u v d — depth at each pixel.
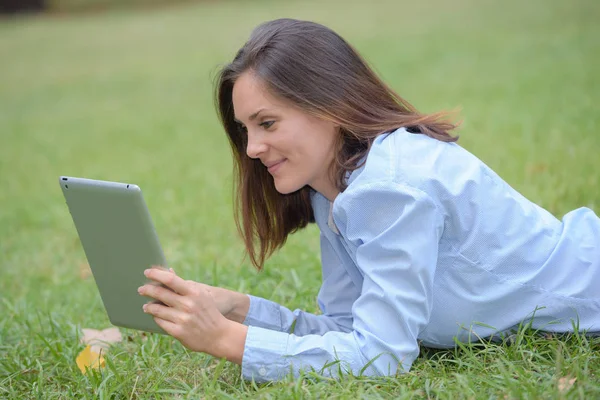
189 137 12.45
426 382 3.25
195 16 29.28
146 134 13.07
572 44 15.23
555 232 3.63
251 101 3.44
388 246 3.27
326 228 3.89
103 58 22.19
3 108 16.95
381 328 3.29
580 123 9.13
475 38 17.66
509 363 3.31
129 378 3.69
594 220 3.75
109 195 3.26
